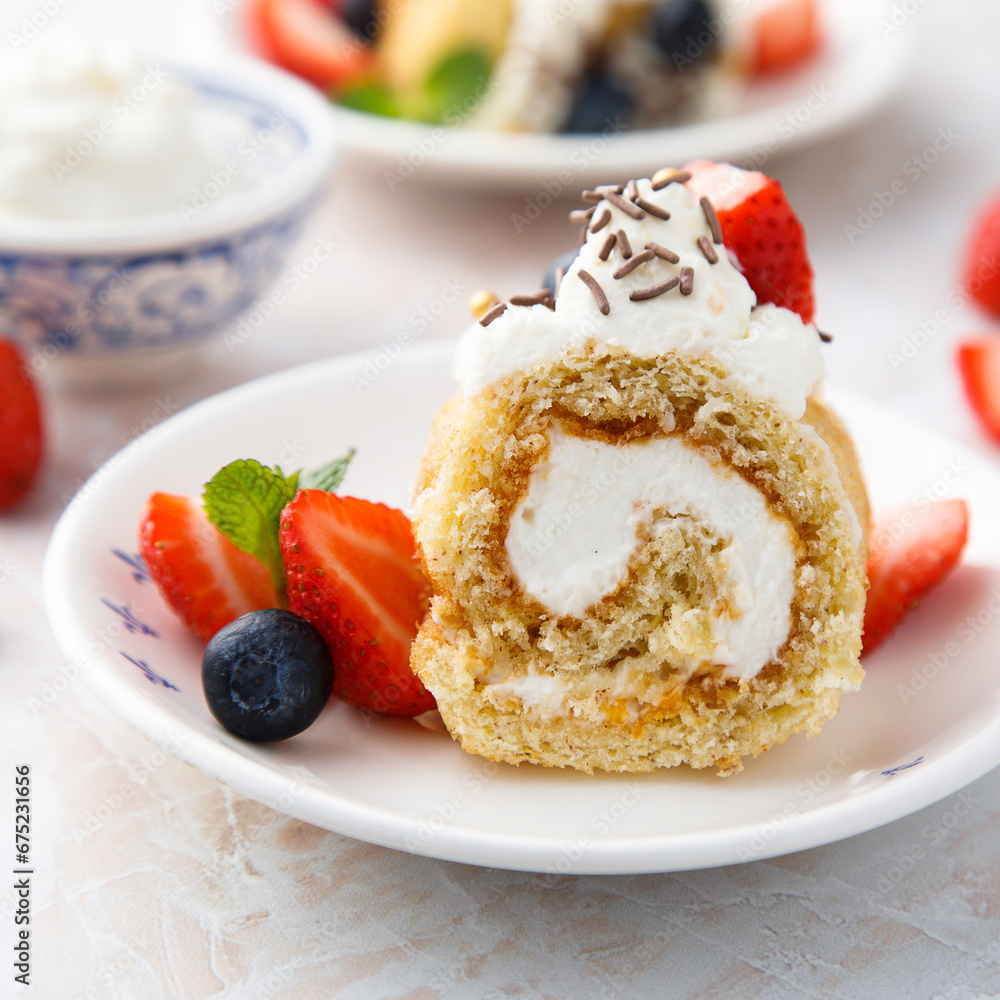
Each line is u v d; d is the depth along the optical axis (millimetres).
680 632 427
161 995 402
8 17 742
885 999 401
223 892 415
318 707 425
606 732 428
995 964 405
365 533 436
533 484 430
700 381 424
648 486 429
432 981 403
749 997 401
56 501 504
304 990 402
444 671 428
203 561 438
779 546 427
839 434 445
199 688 430
